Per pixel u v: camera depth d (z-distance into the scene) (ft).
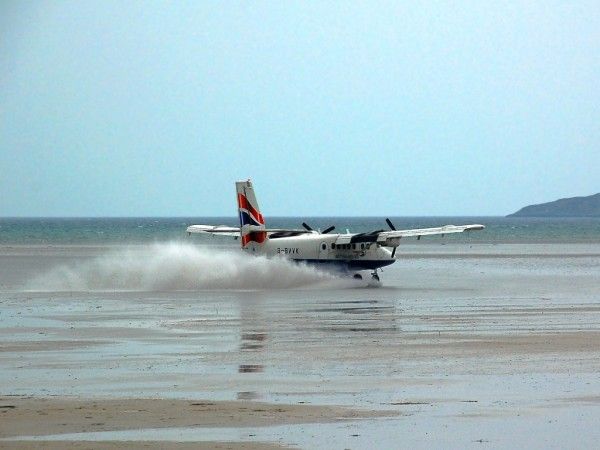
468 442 111.86
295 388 144.66
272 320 237.86
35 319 240.53
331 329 219.20
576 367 164.35
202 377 154.10
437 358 174.91
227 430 116.57
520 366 165.58
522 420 123.03
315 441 111.45
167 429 116.78
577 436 114.83
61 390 142.51
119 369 162.30
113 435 113.60
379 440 112.27
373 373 158.30
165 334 210.18
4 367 164.25
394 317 245.04
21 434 113.80
